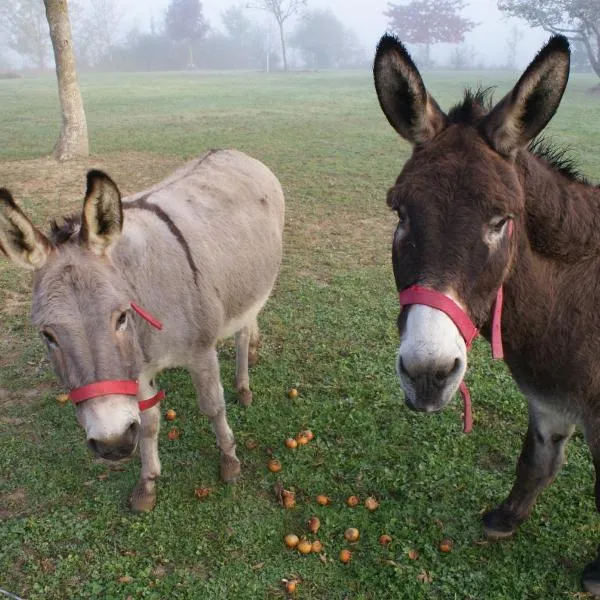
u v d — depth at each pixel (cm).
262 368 490
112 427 238
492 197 206
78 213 301
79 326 238
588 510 345
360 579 305
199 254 336
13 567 316
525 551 320
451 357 201
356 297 612
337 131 1644
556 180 252
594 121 1809
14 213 238
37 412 437
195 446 404
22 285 636
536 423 300
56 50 1166
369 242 778
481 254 207
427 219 209
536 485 312
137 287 295
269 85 3709
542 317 252
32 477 375
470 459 387
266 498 361
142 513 349
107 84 3797
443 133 230
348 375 477
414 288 207
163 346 314
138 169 1145
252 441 405
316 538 331
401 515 344
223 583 304
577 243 246
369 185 1055
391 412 433
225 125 1747
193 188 379
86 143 1241
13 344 526
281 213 464
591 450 266
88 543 330
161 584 303
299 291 623
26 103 2477
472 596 295
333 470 379
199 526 339
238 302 377
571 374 255
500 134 220
